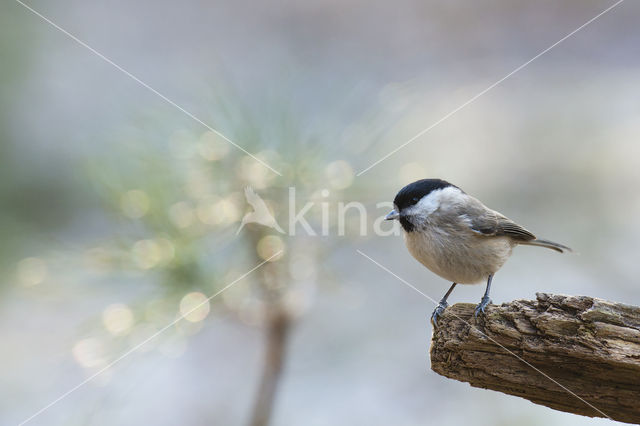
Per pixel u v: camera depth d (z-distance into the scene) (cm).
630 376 489
